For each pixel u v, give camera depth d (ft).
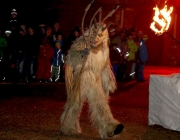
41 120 22.67
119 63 45.47
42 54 39.60
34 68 40.11
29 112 24.81
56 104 28.17
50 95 32.48
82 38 19.57
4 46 38.73
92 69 19.04
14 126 20.99
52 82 40.55
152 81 22.70
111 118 18.52
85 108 27.09
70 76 19.58
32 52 39.24
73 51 19.47
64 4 60.03
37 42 39.29
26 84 37.91
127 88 40.37
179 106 21.49
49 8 56.95
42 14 56.08
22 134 19.44
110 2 64.28
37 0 55.26
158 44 73.31
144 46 46.14
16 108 25.93
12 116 23.40
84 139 18.94
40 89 35.45
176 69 65.77
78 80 18.93
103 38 19.36
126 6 66.69
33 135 19.34
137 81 46.29
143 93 37.42
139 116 25.52
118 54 44.50
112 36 44.39
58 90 35.60
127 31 47.01
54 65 40.45
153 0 64.64
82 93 19.03
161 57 73.41
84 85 18.97
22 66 39.24
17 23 39.45
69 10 60.70
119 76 46.65
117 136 18.98
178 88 21.56
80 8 61.62
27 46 39.01
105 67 19.81
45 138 18.86
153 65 72.90
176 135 20.92
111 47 44.27
